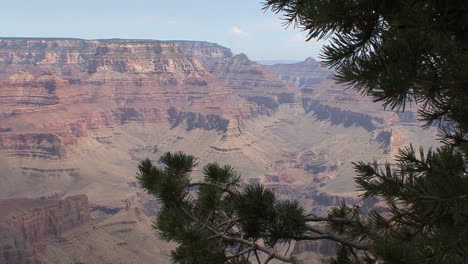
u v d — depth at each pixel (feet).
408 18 16.60
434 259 16.79
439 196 17.03
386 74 16.80
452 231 16.97
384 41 17.53
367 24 17.38
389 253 17.66
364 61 17.46
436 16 16.38
